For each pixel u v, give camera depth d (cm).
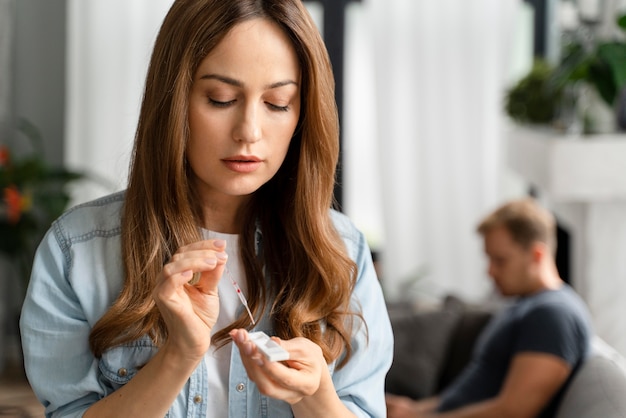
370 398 152
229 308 149
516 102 452
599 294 381
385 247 516
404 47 508
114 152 508
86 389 140
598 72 380
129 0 503
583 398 246
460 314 368
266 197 152
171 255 142
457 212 513
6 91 522
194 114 134
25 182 466
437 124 511
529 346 288
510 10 505
